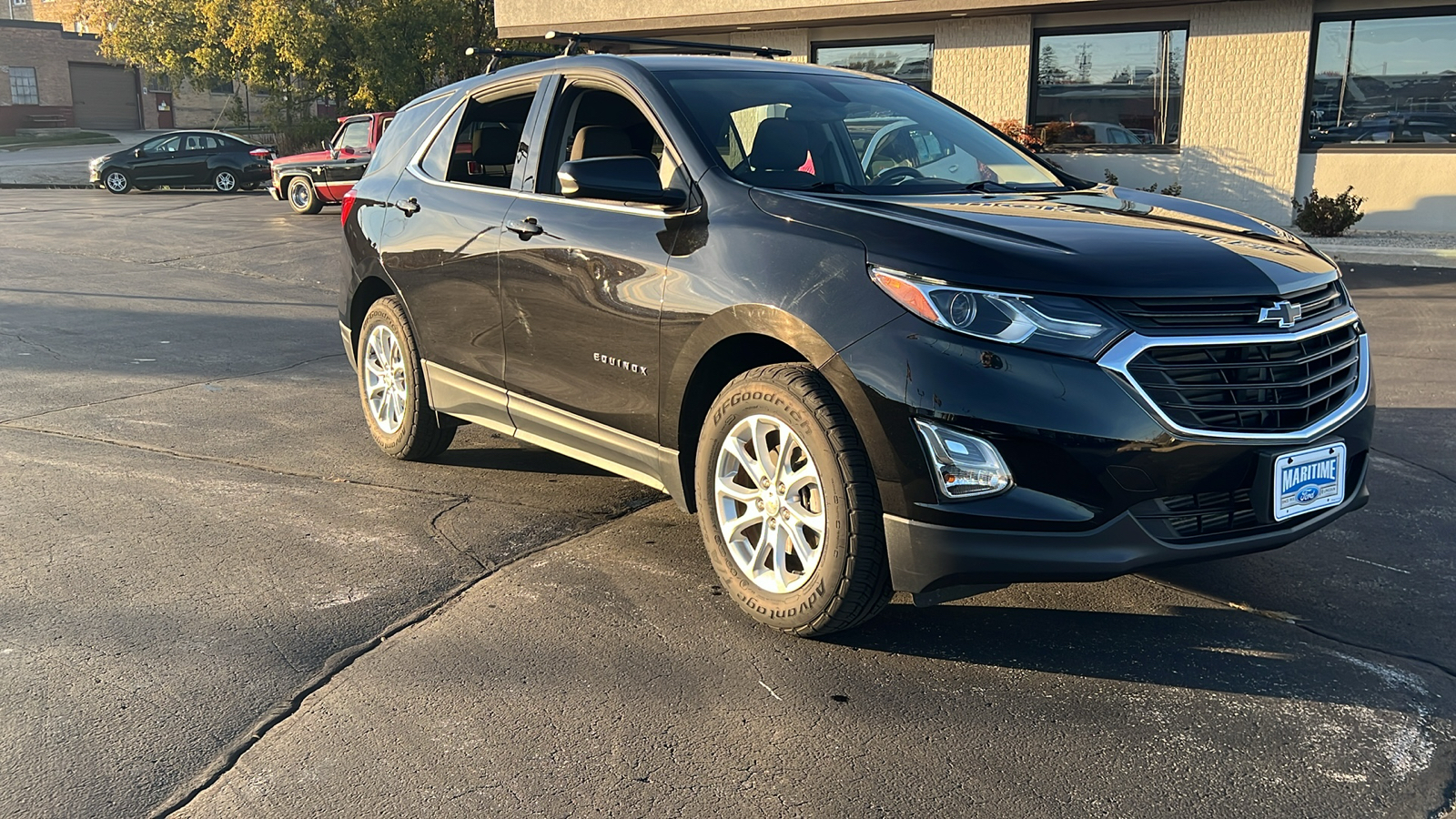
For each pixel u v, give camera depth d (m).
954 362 2.96
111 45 35.19
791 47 17.39
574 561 4.12
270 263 13.58
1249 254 3.26
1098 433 2.90
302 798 2.62
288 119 32.97
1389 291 10.48
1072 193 4.08
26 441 5.72
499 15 18.97
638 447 3.92
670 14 17.41
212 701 3.07
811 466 3.28
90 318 9.68
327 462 5.43
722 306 3.44
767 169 3.83
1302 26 14.01
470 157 4.99
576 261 4.02
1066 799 2.62
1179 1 14.42
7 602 3.71
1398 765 2.76
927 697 3.11
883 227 3.22
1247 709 3.04
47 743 2.85
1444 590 3.84
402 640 3.46
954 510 2.99
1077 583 3.91
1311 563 4.09
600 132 4.30
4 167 32.50
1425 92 13.73
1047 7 14.84
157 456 5.50
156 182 26.36
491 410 4.68
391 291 5.43
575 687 3.16
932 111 4.63
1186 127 14.95
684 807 2.59
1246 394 3.06
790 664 3.30
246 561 4.10
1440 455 5.41
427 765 2.77
